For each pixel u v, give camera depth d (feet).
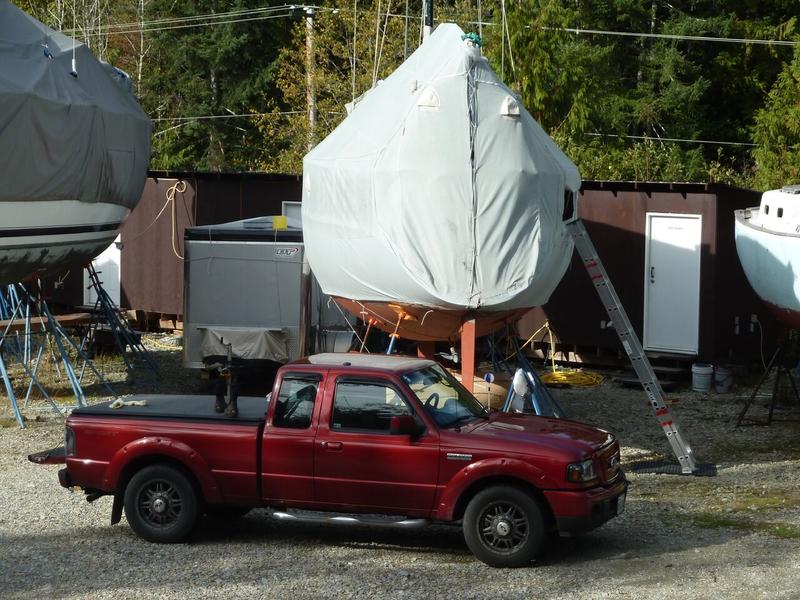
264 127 139.03
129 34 157.38
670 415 42.34
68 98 51.98
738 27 130.93
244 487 31.24
